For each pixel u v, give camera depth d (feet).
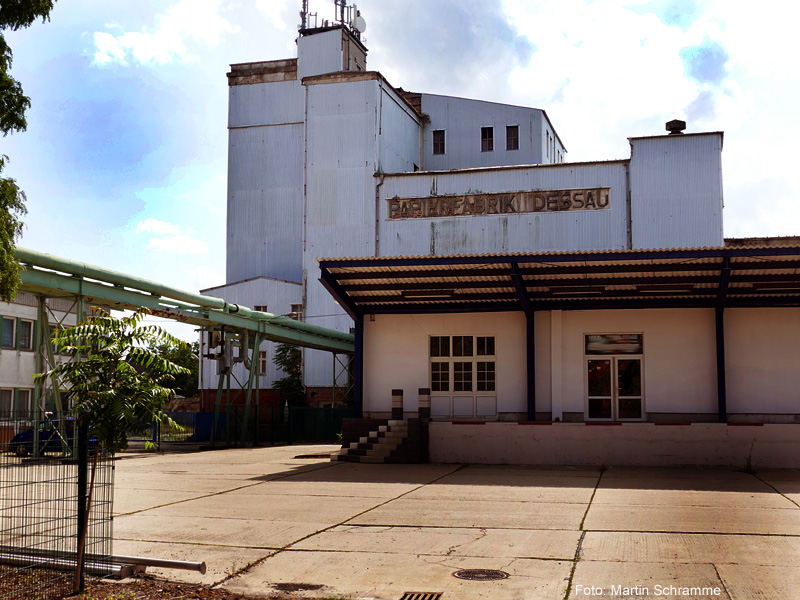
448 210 141.69
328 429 137.39
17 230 47.52
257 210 177.37
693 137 131.95
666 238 130.93
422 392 72.38
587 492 47.21
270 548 31.24
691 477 54.95
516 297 74.79
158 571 27.73
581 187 135.13
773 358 69.05
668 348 71.41
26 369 128.36
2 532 28.48
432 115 181.68
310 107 152.25
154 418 25.54
